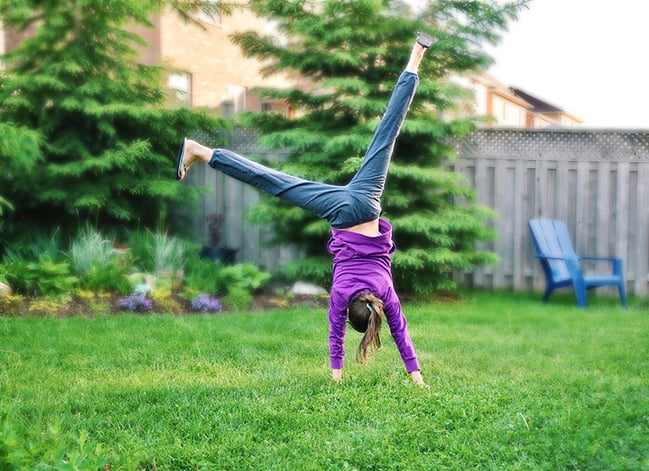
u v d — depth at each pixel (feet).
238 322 19.75
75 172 25.44
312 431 10.84
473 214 26.45
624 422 10.94
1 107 26.99
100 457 7.75
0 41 38.86
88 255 23.31
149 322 19.34
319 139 25.20
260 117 27.09
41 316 19.75
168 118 27.37
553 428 10.52
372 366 15.21
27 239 26.11
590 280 24.77
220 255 28.78
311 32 25.34
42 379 13.74
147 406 12.02
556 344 17.75
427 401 12.12
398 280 26.53
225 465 9.47
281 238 27.63
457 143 28.99
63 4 26.94
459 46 24.90
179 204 29.58
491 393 12.75
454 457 9.76
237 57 51.67
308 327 19.34
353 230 13.69
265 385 13.46
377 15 25.49
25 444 7.70
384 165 13.94
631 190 27.66
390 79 26.84
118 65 27.84
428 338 18.33
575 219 28.22
